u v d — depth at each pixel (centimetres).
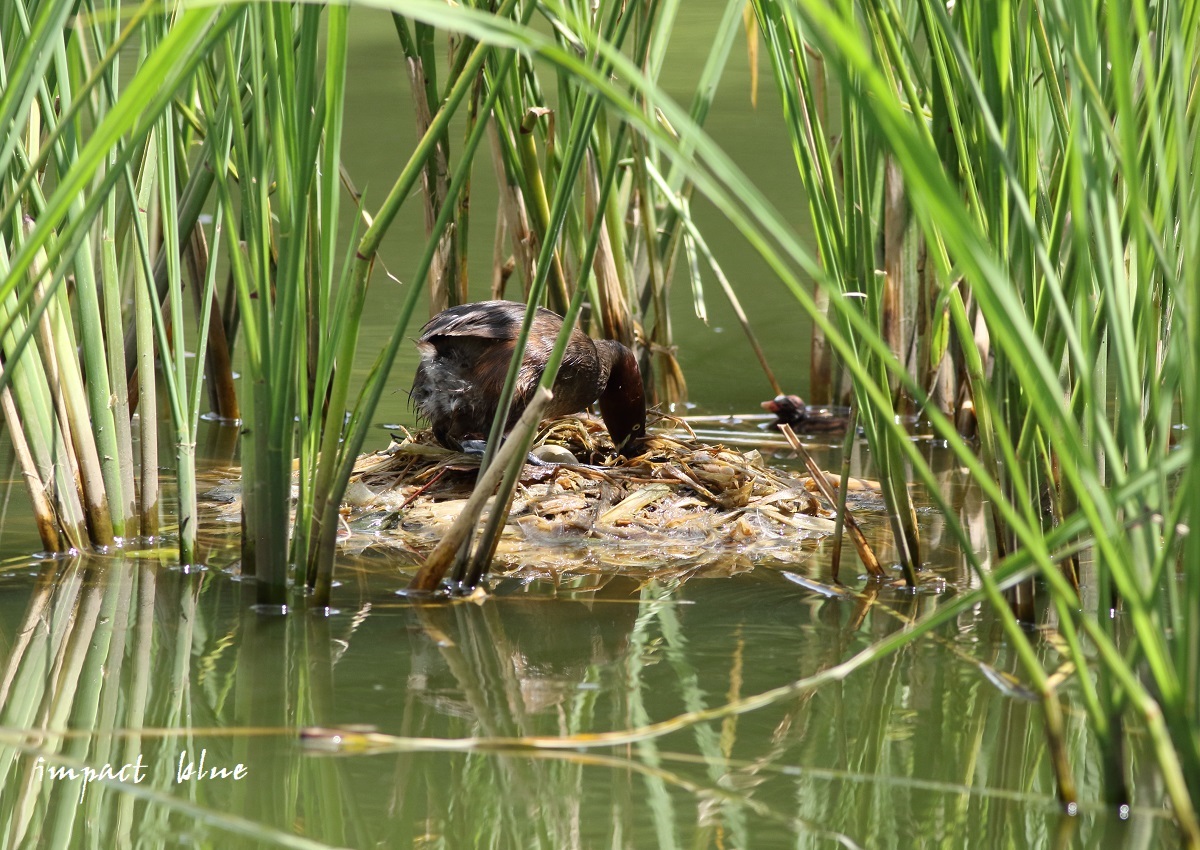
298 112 1509
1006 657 1509
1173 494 1531
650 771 1495
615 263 1564
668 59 2217
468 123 1545
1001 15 1501
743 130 1823
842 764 1497
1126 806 1476
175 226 1519
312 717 1501
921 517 1537
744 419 1568
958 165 1512
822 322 1230
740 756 1498
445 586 1520
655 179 1559
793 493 1540
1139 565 1398
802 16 1190
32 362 1522
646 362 1571
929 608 1516
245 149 1510
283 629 1512
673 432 1562
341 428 1515
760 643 1511
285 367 1512
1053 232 1504
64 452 1524
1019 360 1213
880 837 1425
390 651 1509
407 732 1499
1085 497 1202
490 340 1541
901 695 1504
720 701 1503
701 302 1565
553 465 1541
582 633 1512
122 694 1503
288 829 1451
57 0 1491
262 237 1511
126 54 1728
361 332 1587
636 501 1536
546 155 1556
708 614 1516
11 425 1523
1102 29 1502
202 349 1523
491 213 1630
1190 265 1211
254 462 1517
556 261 1559
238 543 1528
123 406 1527
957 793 1495
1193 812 1276
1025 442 1511
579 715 1502
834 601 1518
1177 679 1288
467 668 1507
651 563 1526
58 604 1516
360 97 2089
